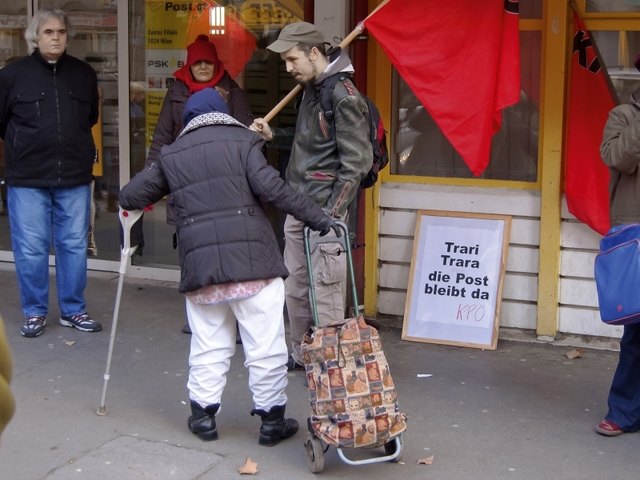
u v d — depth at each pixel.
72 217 5.87
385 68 5.73
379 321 5.94
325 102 4.67
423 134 5.80
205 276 3.99
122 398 4.86
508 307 5.69
